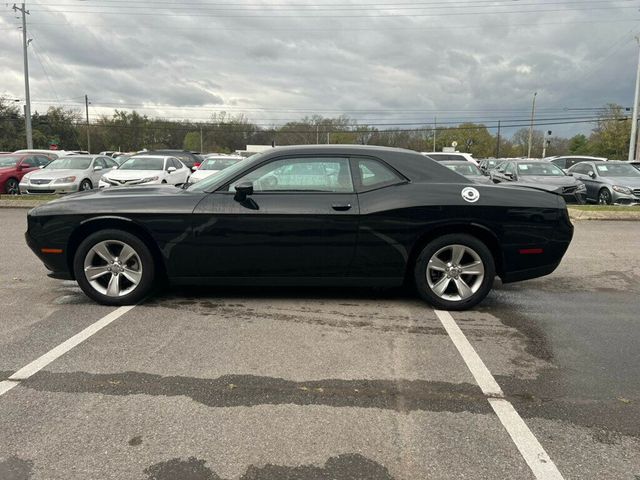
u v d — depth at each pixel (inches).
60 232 196.7
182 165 714.2
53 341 165.3
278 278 197.2
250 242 192.9
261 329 178.1
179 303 206.1
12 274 256.4
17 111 2541.8
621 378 144.0
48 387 134.0
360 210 190.7
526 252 196.4
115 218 194.5
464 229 197.0
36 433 112.6
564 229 197.8
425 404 127.5
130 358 152.6
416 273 197.9
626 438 113.4
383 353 158.9
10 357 152.8
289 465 102.4
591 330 183.2
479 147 3361.2
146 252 197.6
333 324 184.1
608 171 637.9
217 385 136.0
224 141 3506.4
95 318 187.8
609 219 497.0
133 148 3376.0
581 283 251.6
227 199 194.1
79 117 3161.9
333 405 126.3
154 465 101.8
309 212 190.4
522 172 627.8
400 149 208.1
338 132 2955.2
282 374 143.0
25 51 1323.8
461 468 101.9
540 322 191.0
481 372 146.4
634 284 250.2
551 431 116.0
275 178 196.2
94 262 201.6
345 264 194.7
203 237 193.2
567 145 3373.5
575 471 101.3
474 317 194.9
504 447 109.3
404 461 104.0
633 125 1163.3
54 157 774.5
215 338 169.2
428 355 157.9
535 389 136.6
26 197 601.6
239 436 112.2
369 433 114.0
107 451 106.2
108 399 127.9
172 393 131.4
